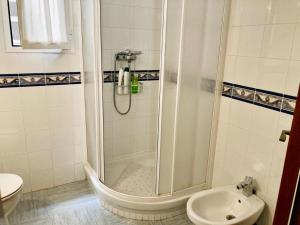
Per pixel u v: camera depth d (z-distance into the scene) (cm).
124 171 267
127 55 250
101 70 206
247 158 191
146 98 279
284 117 161
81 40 229
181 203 214
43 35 200
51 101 231
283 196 82
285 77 157
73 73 234
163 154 199
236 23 187
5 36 200
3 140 220
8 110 215
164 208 208
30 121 226
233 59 193
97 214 217
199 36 183
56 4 200
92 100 224
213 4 182
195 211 178
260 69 172
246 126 189
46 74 222
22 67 212
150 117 289
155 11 257
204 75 196
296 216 78
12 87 212
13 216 211
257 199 182
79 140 256
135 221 210
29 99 221
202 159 221
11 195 169
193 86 193
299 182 76
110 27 239
